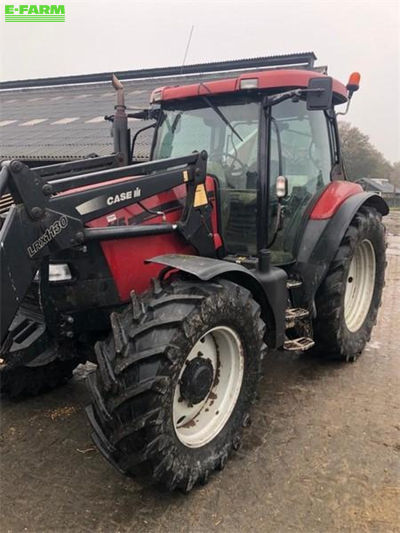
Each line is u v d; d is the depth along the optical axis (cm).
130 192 247
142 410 206
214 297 229
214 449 242
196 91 320
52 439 274
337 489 233
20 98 1944
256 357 263
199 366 239
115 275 251
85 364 368
